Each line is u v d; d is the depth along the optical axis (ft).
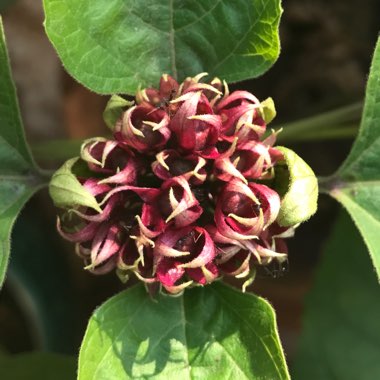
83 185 0.70
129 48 0.79
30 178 0.81
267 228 0.71
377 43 0.78
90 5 0.76
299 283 1.33
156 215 0.70
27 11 1.24
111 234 0.71
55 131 1.27
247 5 0.77
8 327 1.22
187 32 0.80
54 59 1.27
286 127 1.00
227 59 0.80
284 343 1.33
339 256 1.16
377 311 1.15
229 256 0.71
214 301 0.78
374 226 0.82
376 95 0.80
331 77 1.29
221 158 0.70
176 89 0.74
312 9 1.29
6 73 0.76
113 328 0.76
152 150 0.71
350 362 1.15
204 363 0.77
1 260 0.77
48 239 1.22
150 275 0.72
